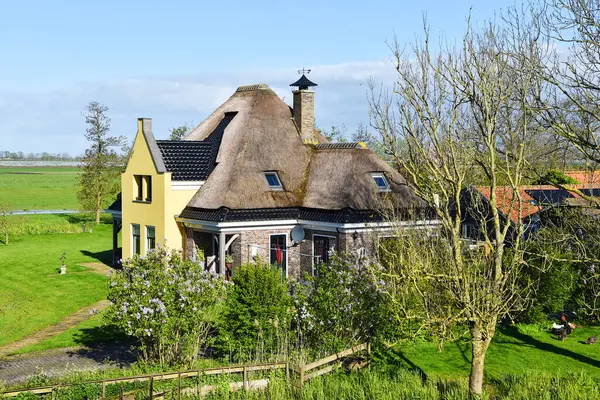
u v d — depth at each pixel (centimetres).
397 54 1827
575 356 2241
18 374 2162
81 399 1809
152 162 3416
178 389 1780
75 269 4022
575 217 2005
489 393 1867
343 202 3061
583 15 1800
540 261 2492
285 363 1961
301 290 2238
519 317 2567
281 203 3234
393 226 1998
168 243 3338
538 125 1873
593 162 1917
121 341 2555
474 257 1822
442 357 2230
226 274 3225
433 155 2017
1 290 3459
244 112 3628
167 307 2098
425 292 1875
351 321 2138
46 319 2877
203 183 3397
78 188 12400
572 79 1795
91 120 6519
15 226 5828
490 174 1778
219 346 2188
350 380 1925
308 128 3619
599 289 2266
